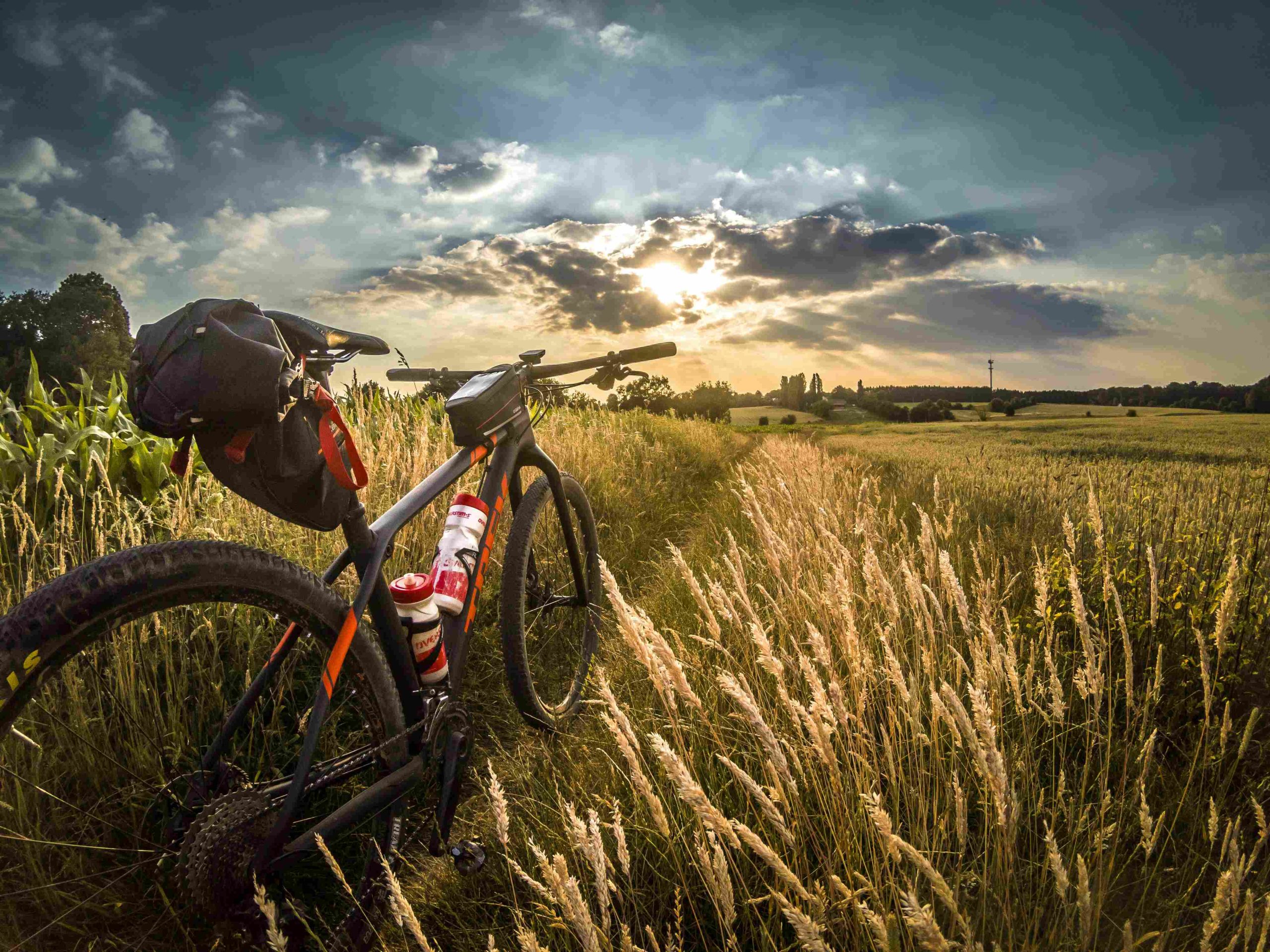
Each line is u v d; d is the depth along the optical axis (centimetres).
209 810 127
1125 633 174
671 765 115
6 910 139
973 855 167
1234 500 339
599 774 217
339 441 152
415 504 186
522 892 180
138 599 114
